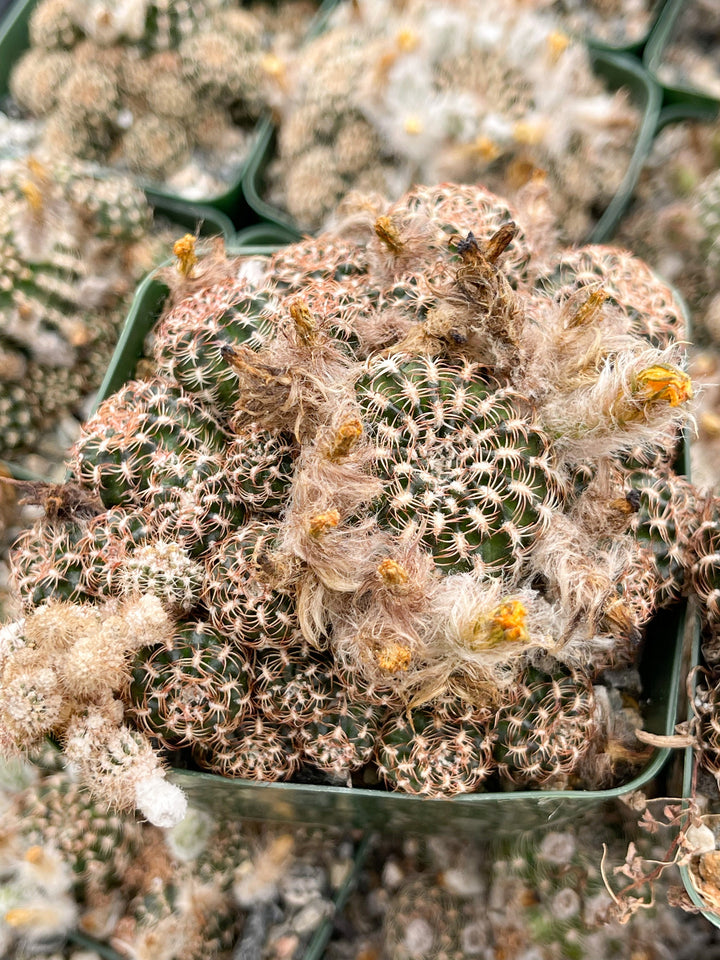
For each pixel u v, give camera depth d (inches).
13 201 11.8
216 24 13.9
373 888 11.5
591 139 12.9
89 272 12.2
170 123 13.7
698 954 10.4
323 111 12.8
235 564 9.2
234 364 9.2
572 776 9.7
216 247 11.1
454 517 8.8
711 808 9.8
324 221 13.1
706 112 13.8
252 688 9.3
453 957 10.6
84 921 10.5
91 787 9.2
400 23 12.7
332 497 8.8
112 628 9.0
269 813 10.5
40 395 12.4
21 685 9.0
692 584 9.8
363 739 9.2
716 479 11.3
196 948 10.7
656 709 10.0
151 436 9.6
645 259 13.0
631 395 8.9
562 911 10.3
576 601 8.8
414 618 8.7
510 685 9.0
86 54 13.6
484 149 12.2
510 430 8.9
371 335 9.5
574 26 14.2
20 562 9.7
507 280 9.6
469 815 9.8
